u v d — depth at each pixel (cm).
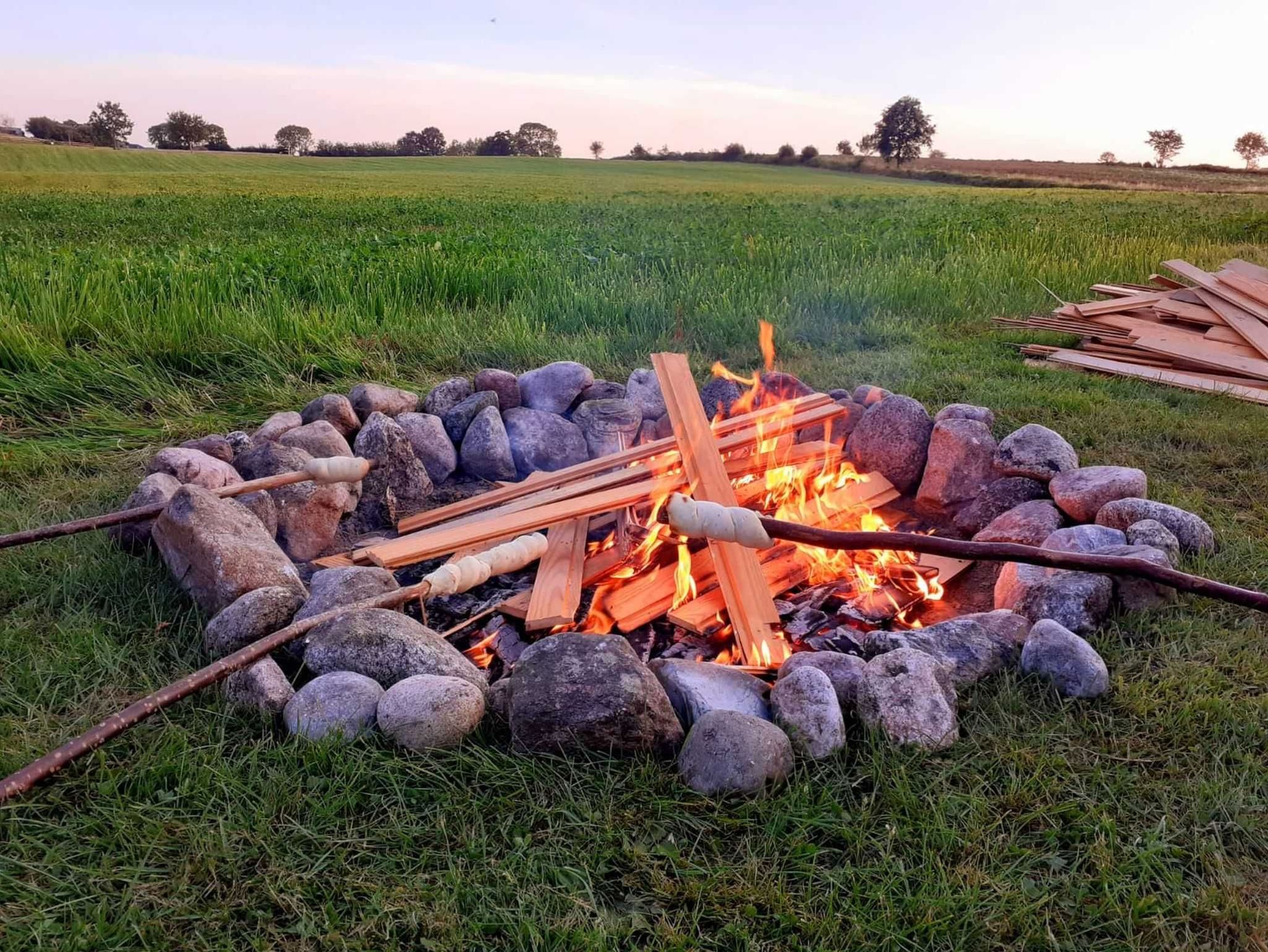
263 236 2173
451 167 8219
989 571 427
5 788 238
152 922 222
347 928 224
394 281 963
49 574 385
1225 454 558
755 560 394
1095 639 343
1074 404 651
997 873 242
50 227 2461
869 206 3300
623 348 782
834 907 232
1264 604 296
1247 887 238
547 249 1384
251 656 291
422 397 627
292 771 269
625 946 222
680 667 308
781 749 271
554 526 431
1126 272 1227
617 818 258
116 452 542
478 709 286
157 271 909
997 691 314
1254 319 823
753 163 10500
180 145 13825
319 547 445
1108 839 250
